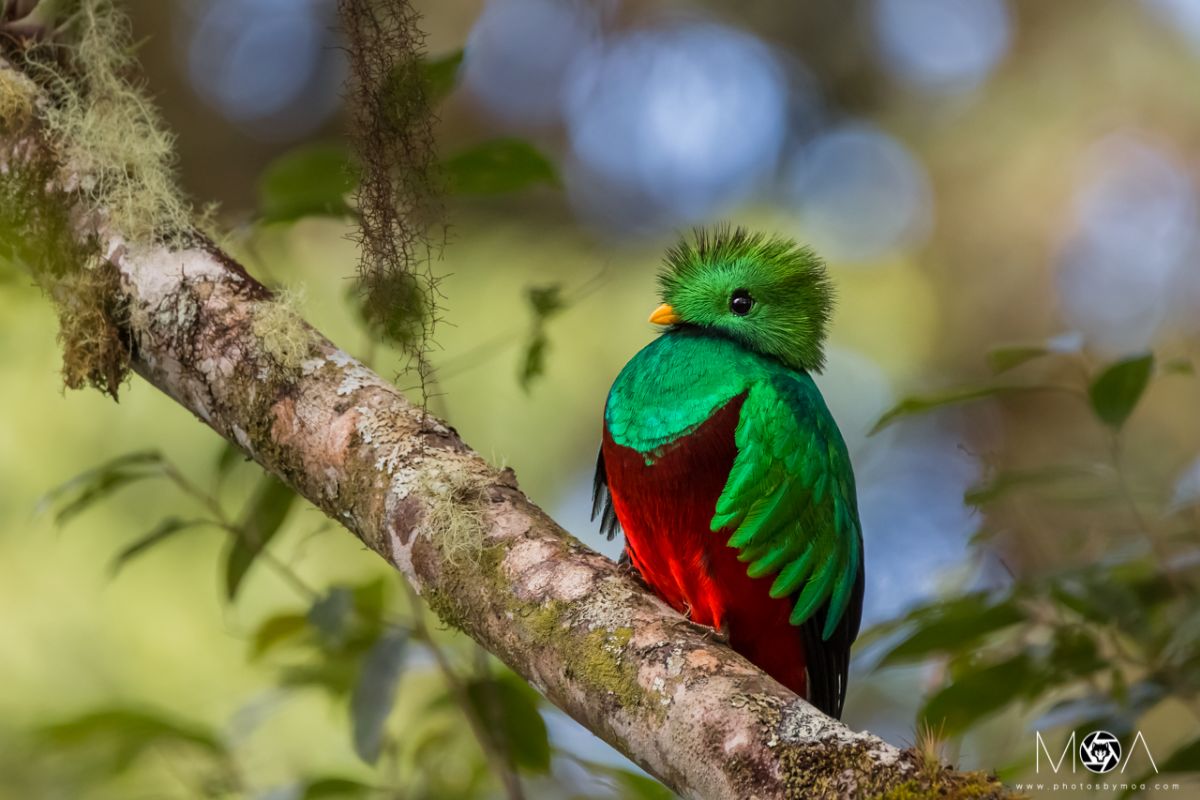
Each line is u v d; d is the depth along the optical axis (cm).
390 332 560
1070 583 673
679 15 1653
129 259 584
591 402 1407
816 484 714
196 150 1486
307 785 741
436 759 778
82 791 909
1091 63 1659
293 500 711
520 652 483
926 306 1633
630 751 454
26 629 1142
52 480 1172
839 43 1664
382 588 732
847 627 786
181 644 1158
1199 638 638
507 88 1622
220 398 561
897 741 1201
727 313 759
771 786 411
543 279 1473
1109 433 744
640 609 476
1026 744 891
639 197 1608
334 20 1429
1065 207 1636
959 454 1539
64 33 652
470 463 530
